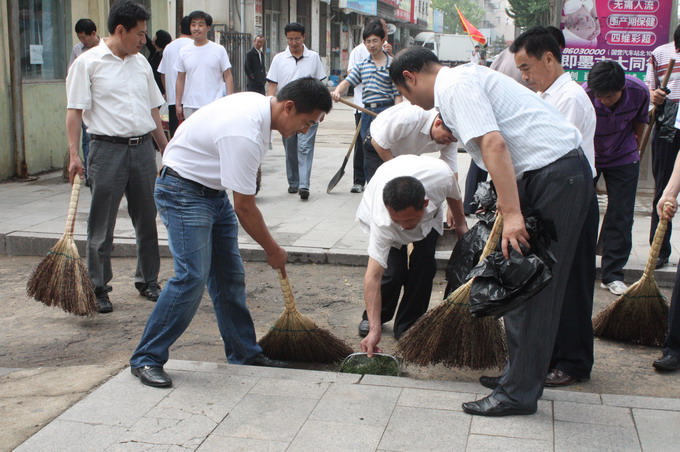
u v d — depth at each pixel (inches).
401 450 112.5
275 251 147.9
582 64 320.2
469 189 276.1
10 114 346.3
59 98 380.8
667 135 206.7
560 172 116.3
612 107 194.9
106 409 126.1
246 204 136.2
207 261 140.6
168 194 139.6
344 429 118.9
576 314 144.4
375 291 149.7
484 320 138.4
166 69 332.2
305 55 331.0
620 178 200.7
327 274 225.8
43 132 369.7
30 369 149.1
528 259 111.7
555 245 119.0
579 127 153.9
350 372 147.9
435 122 169.6
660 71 250.2
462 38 1646.2
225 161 132.5
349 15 1290.6
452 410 125.3
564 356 147.9
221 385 136.2
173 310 137.2
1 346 172.2
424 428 119.0
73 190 180.5
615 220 203.6
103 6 414.3
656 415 123.3
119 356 166.6
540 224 117.0
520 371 122.0
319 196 321.1
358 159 326.0
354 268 231.5
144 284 205.0
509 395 122.8
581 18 315.9
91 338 177.5
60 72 389.4
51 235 247.6
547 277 111.2
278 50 964.0
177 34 538.6
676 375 155.0
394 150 193.5
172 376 140.1
